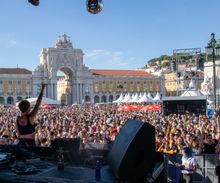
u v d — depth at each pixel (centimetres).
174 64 7562
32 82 9381
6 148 405
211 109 2909
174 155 794
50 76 9412
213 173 855
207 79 5006
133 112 3145
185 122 1852
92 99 9994
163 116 2342
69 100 10100
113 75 10362
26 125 476
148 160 293
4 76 9112
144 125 293
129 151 286
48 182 293
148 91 10706
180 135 1136
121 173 287
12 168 337
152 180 296
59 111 3978
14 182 297
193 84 3266
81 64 9856
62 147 386
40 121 2148
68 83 10244
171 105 2623
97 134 1294
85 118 2403
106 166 348
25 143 437
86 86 9944
